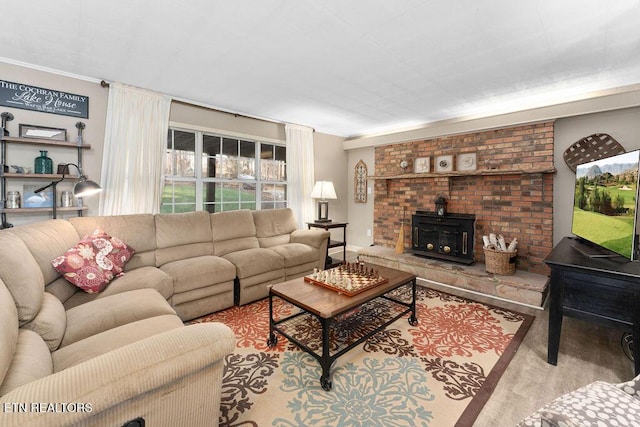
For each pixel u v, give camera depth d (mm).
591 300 1759
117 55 2334
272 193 4461
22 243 1529
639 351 1608
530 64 2412
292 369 1822
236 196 4031
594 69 2494
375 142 4832
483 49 2174
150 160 3086
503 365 1857
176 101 3322
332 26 1896
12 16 1806
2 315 942
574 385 1658
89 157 2805
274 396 1577
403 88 2975
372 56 2297
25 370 910
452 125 3902
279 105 3582
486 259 3287
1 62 2391
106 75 2732
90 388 784
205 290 2545
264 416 1435
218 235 3250
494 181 3658
